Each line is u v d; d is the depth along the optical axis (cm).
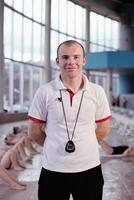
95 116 248
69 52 233
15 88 2138
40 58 2444
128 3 3488
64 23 2784
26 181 607
